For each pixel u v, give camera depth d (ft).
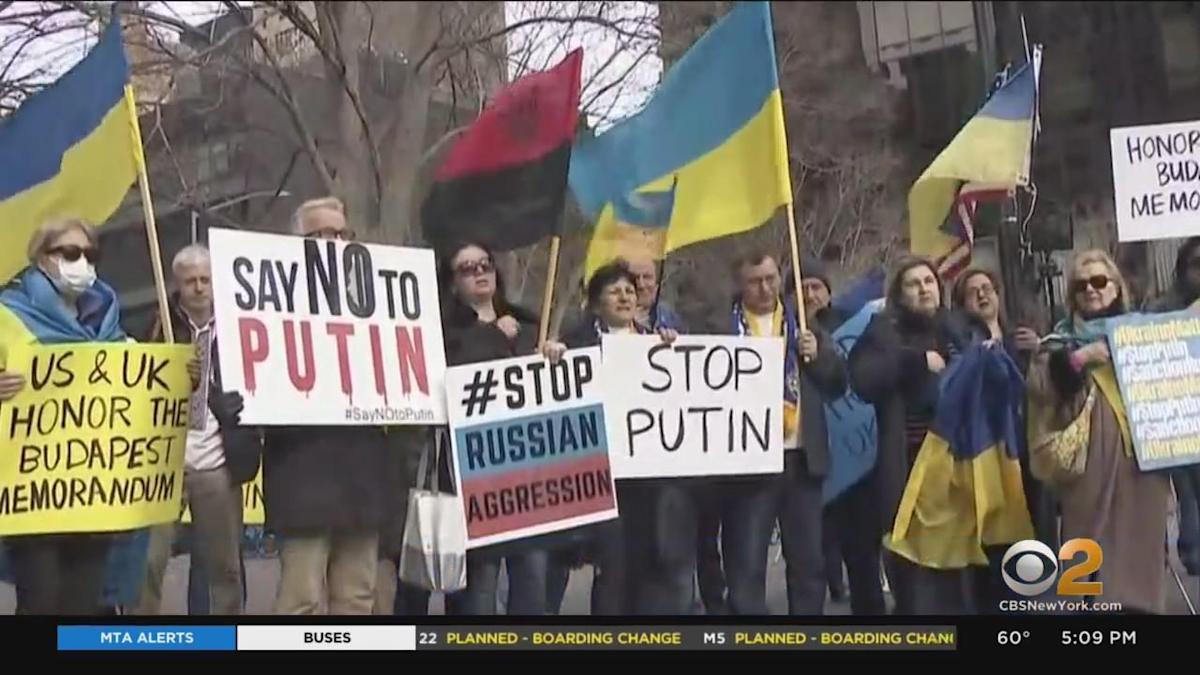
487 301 11.16
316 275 10.52
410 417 10.68
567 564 11.24
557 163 11.21
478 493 10.77
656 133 11.82
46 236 10.45
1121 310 11.46
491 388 10.86
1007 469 11.33
